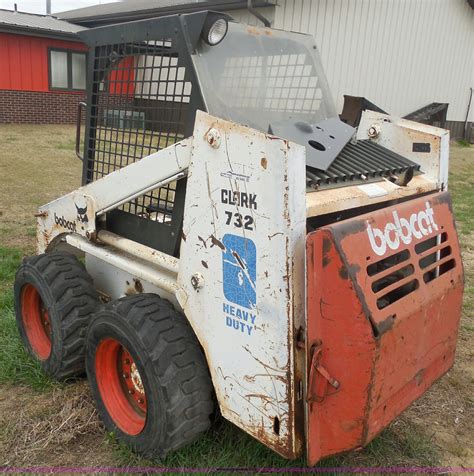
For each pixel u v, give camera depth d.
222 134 2.35
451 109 18.81
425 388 2.74
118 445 2.97
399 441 3.22
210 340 2.58
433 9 16.44
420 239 2.62
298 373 2.31
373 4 14.77
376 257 2.32
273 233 2.21
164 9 15.12
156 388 2.62
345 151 3.16
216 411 2.98
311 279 2.21
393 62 15.88
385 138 3.50
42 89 17.73
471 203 10.06
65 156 12.73
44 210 3.84
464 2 17.31
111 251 3.31
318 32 13.92
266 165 2.20
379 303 2.49
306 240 2.20
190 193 2.54
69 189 9.63
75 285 3.40
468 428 3.43
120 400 3.08
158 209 3.02
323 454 2.40
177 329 2.71
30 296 3.79
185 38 2.74
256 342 2.37
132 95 3.13
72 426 3.18
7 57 16.78
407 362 2.49
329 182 2.71
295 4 13.27
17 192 9.23
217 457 2.85
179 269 2.68
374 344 2.20
